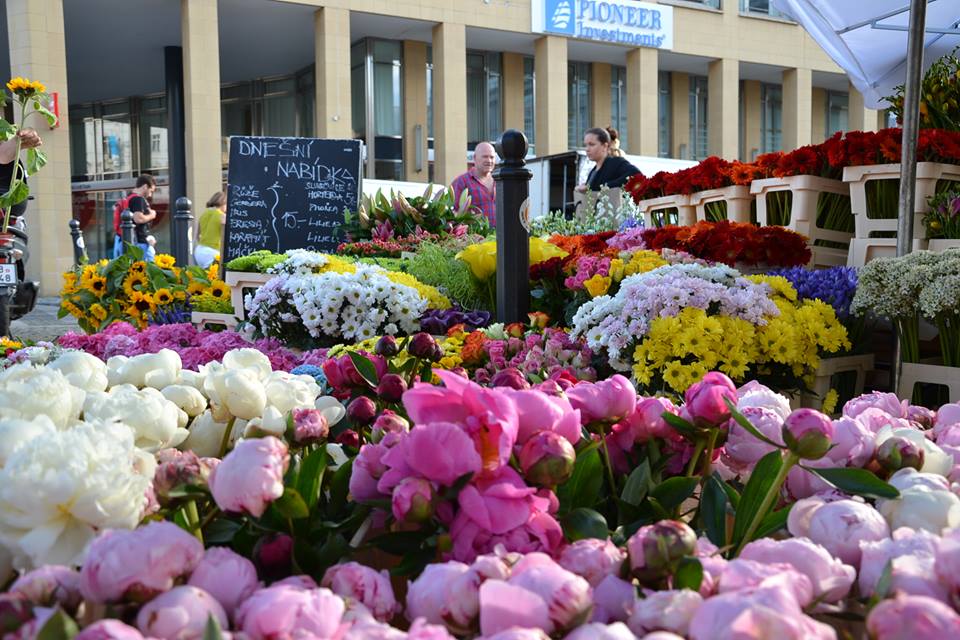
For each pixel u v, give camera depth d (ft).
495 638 1.43
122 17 55.06
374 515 2.47
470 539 2.02
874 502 2.65
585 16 62.54
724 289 7.45
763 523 2.39
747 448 2.70
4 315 15.85
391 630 1.57
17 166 15.29
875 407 3.42
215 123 53.57
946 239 9.22
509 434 1.96
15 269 15.93
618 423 2.86
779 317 7.46
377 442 2.73
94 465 2.02
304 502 2.13
